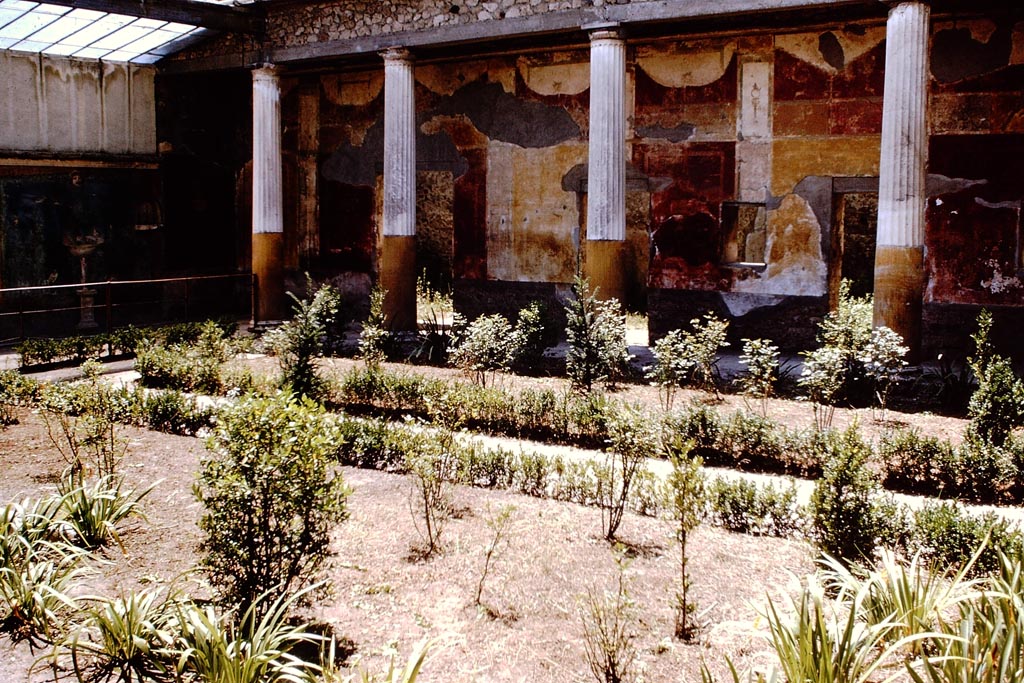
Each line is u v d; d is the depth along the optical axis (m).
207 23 15.55
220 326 15.93
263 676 4.42
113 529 6.44
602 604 5.59
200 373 12.01
